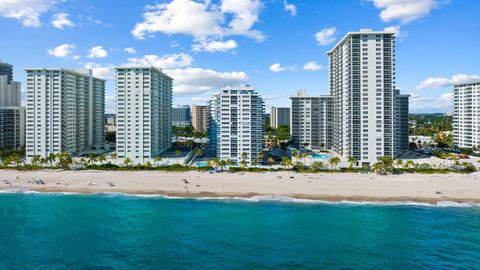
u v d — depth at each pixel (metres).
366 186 155.88
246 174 180.12
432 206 132.00
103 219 118.44
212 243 98.25
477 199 138.88
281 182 163.62
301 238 102.00
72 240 100.31
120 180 168.62
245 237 102.69
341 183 161.25
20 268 83.19
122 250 93.44
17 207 131.50
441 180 165.00
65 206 132.88
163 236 103.31
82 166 199.88
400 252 92.12
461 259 87.94
